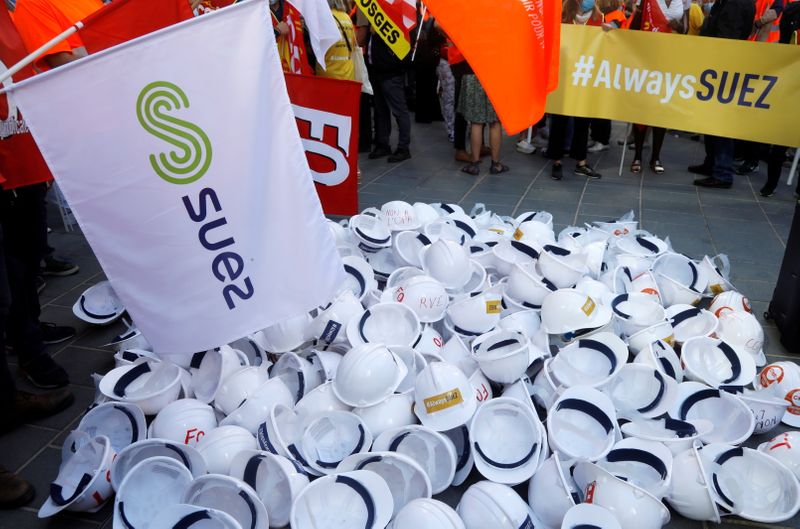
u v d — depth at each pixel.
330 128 2.98
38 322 2.81
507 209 4.86
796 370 2.40
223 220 1.78
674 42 4.45
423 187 5.49
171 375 2.29
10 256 2.45
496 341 2.31
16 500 1.99
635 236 3.53
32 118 1.58
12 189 2.63
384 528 1.65
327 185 3.11
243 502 1.69
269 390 2.09
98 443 1.95
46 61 2.55
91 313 3.09
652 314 2.64
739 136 4.50
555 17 2.88
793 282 2.82
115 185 1.68
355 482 1.71
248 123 1.71
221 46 1.64
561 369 2.22
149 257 1.77
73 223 4.61
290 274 1.89
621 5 5.74
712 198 5.18
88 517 1.95
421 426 1.89
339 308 2.49
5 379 2.28
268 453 1.74
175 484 1.82
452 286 2.81
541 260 2.83
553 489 1.75
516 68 2.90
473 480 2.06
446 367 2.02
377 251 3.25
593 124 6.78
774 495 1.89
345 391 2.04
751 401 2.14
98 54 1.56
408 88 9.06
